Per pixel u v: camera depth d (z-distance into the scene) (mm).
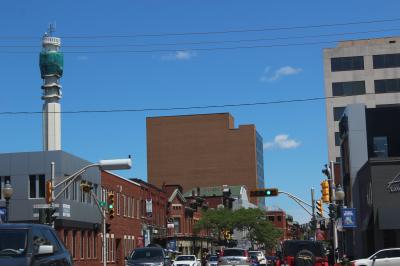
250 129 163875
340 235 58375
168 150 166750
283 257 27047
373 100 90375
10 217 43969
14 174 44625
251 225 95562
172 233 82062
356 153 51469
